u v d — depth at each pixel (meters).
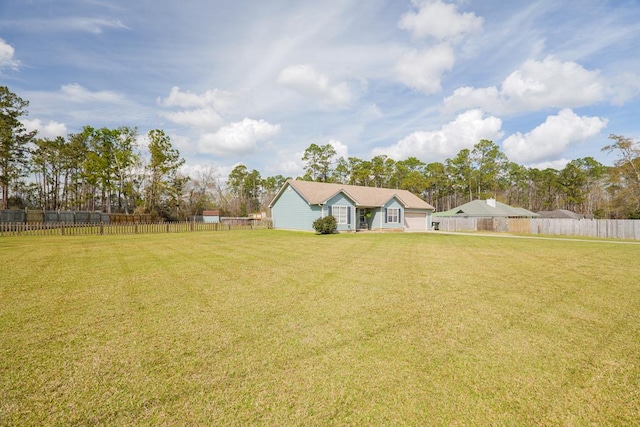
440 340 4.22
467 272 8.82
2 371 3.30
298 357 3.70
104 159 43.31
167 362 3.54
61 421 2.53
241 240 18.00
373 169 61.50
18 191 44.50
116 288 6.81
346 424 2.54
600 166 59.38
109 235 21.22
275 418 2.60
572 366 3.54
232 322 4.83
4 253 11.84
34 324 4.68
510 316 5.19
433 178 61.94
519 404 2.83
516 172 66.44
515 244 17.30
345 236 22.00
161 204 45.22
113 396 2.88
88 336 4.26
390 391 3.01
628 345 4.10
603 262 10.86
